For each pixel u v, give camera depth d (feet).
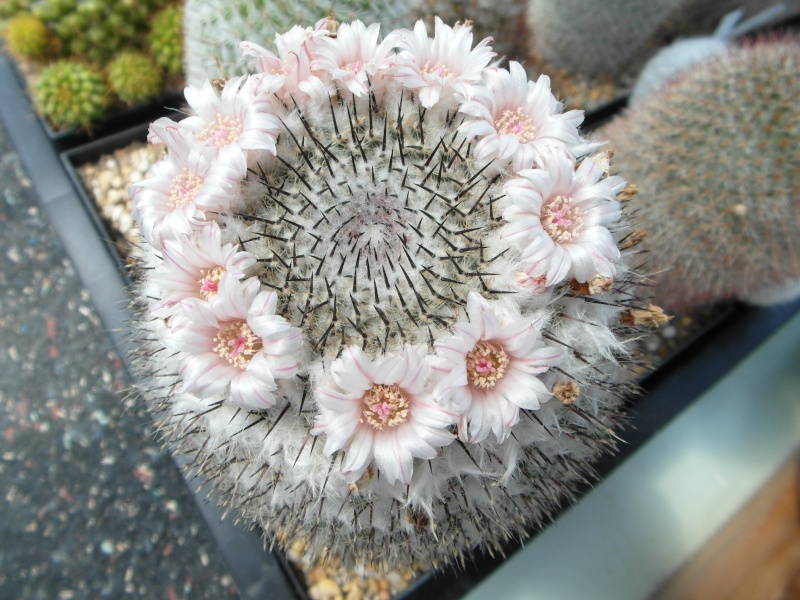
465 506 0.36
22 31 0.67
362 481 0.30
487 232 0.32
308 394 0.31
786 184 0.45
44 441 0.64
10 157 0.76
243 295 0.29
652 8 0.65
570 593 0.51
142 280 0.42
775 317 0.61
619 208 0.31
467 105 0.32
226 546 0.51
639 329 0.42
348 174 0.33
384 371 0.28
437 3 0.59
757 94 0.46
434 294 0.30
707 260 0.51
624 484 0.55
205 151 0.31
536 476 0.37
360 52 0.35
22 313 0.69
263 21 0.47
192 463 0.44
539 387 0.29
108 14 0.69
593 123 0.74
